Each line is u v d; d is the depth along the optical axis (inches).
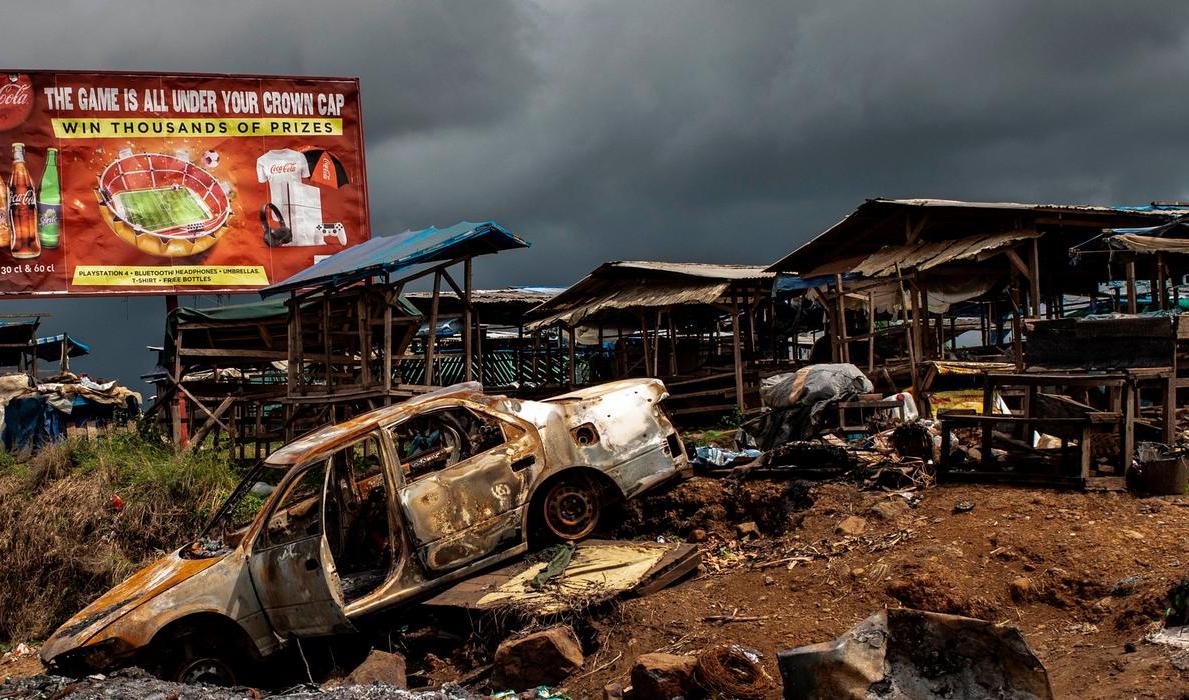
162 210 747.4
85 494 521.3
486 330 1121.4
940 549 289.1
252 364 796.6
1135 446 350.3
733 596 294.8
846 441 441.1
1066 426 324.8
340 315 701.9
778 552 321.7
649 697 232.4
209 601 303.1
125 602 302.8
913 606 266.7
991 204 594.2
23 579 490.0
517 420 349.1
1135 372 323.0
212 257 754.8
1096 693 199.9
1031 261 569.0
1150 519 286.8
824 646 193.6
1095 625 242.8
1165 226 581.9
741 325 927.7
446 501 327.3
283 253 768.3
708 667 233.0
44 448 588.1
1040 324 359.6
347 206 781.9
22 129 724.7
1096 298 812.6
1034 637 245.1
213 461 565.3
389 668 285.4
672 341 869.8
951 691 187.8
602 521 374.6
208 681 302.4
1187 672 196.4
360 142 786.2
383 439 327.9
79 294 729.6
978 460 359.9
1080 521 292.7
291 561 309.7
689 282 765.9
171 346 701.3
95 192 736.3
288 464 325.4
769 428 490.9
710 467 401.4
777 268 719.7
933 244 612.4
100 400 791.1
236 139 762.2
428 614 328.2
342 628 307.1
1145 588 243.8
